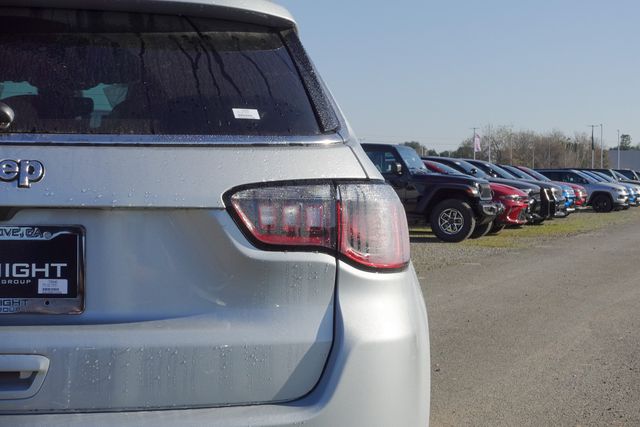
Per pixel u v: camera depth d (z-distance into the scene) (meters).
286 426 1.99
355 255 2.15
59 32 2.34
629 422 4.54
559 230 19.44
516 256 12.97
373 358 2.10
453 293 8.91
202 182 2.05
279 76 2.40
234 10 2.41
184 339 2.00
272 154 2.14
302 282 2.10
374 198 2.21
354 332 2.09
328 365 2.08
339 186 2.16
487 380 5.34
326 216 2.13
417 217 15.30
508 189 17.09
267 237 2.07
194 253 2.05
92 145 2.05
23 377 1.96
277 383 2.04
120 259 2.02
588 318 7.55
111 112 2.17
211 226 2.04
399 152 15.38
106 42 2.35
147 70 2.30
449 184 14.90
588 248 14.64
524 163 83.56
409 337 2.19
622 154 88.12
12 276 1.98
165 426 1.94
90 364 1.96
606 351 6.22
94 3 2.34
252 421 1.98
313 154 2.19
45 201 1.96
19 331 1.95
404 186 15.23
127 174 2.02
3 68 2.25
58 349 1.95
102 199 1.99
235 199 2.06
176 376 1.99
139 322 2.01
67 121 2.12
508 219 16.95
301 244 2.10
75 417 1.94
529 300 8.52
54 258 1.99
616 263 12.22
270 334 2.05
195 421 1.96
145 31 2.39
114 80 2.27
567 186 23.83
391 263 2.21
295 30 2.60
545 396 5.01
